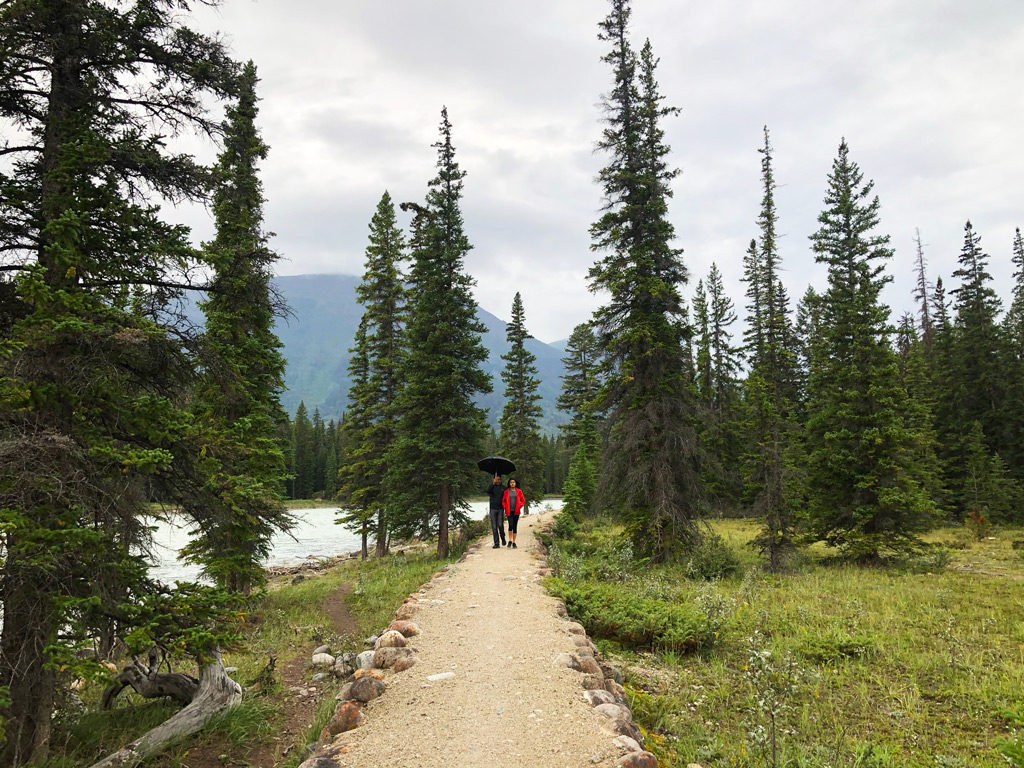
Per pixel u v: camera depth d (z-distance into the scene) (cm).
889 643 931
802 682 763
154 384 716
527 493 4356
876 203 2481
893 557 1917
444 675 586
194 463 707
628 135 1912
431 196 2439
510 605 905
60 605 505
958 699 704
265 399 1623
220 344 787
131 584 601
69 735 675
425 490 2334
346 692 576
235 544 1404
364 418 2964
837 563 1914
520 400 4556
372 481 2956
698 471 1936
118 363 658
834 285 2670
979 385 3656
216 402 1193
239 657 1098
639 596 1154
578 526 2656
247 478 789
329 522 6181
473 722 470
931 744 589
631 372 1905
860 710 676
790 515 1758
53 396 564
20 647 531
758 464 1834
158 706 805
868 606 1209
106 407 614
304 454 8900
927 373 3956
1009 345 3669
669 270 1911
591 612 950
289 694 873
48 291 539
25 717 567
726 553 1700
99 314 603
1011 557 1992
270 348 1677
